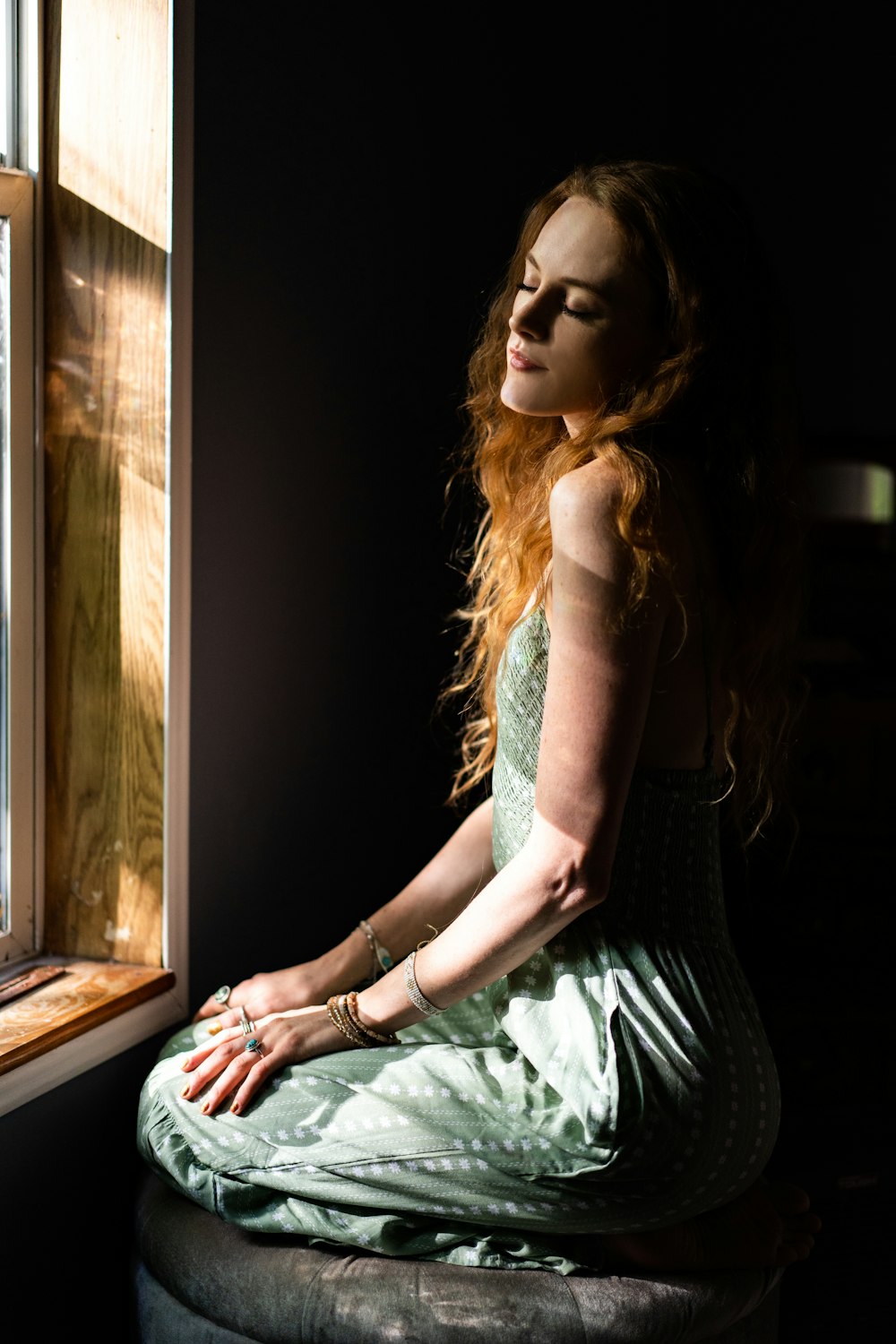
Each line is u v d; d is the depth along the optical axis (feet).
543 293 4.49
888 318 10.48
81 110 5.27
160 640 5.44
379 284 6.81
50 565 5.55
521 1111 4.38
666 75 10.13
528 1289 4.23
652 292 4.43
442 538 7.68
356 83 6.45
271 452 6.07
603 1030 4.35
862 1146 7.18
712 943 4.64
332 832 6.92
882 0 10.14
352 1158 4.36
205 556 5.65
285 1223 4.46
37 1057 4.88
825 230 10.43
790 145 10.34
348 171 6.46
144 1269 4.76
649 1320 4.17
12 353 5.28
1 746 5.46
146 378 5.31
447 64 7.24
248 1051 4.69
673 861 4.55
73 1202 5.22
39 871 5.69
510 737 4.72
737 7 10.20
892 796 8.82
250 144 5.70
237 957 6.16
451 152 7.36
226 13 5.44
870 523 9.94
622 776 4.23
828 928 8.61
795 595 4.85
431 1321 4.08
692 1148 4.26
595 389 4.53
